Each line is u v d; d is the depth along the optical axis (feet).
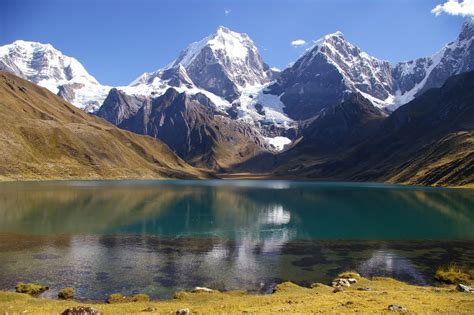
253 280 163.84
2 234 248.11
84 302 134.72
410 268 183.93
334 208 426.51
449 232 280.72
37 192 517.96
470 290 134.51
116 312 108.99
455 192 620.49
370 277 169.48
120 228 281.33
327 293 134.51
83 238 243.19
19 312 108.88
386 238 258.16
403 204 462.19
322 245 234.99
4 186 621.31
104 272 171.53
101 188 644.27
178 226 296.92
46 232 258.16
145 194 562.25
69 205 394.52
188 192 641.81
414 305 103.35
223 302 124.06
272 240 248.73
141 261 191.21
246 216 358.43
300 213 383.24
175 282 159.84
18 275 164.25
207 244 233.96
